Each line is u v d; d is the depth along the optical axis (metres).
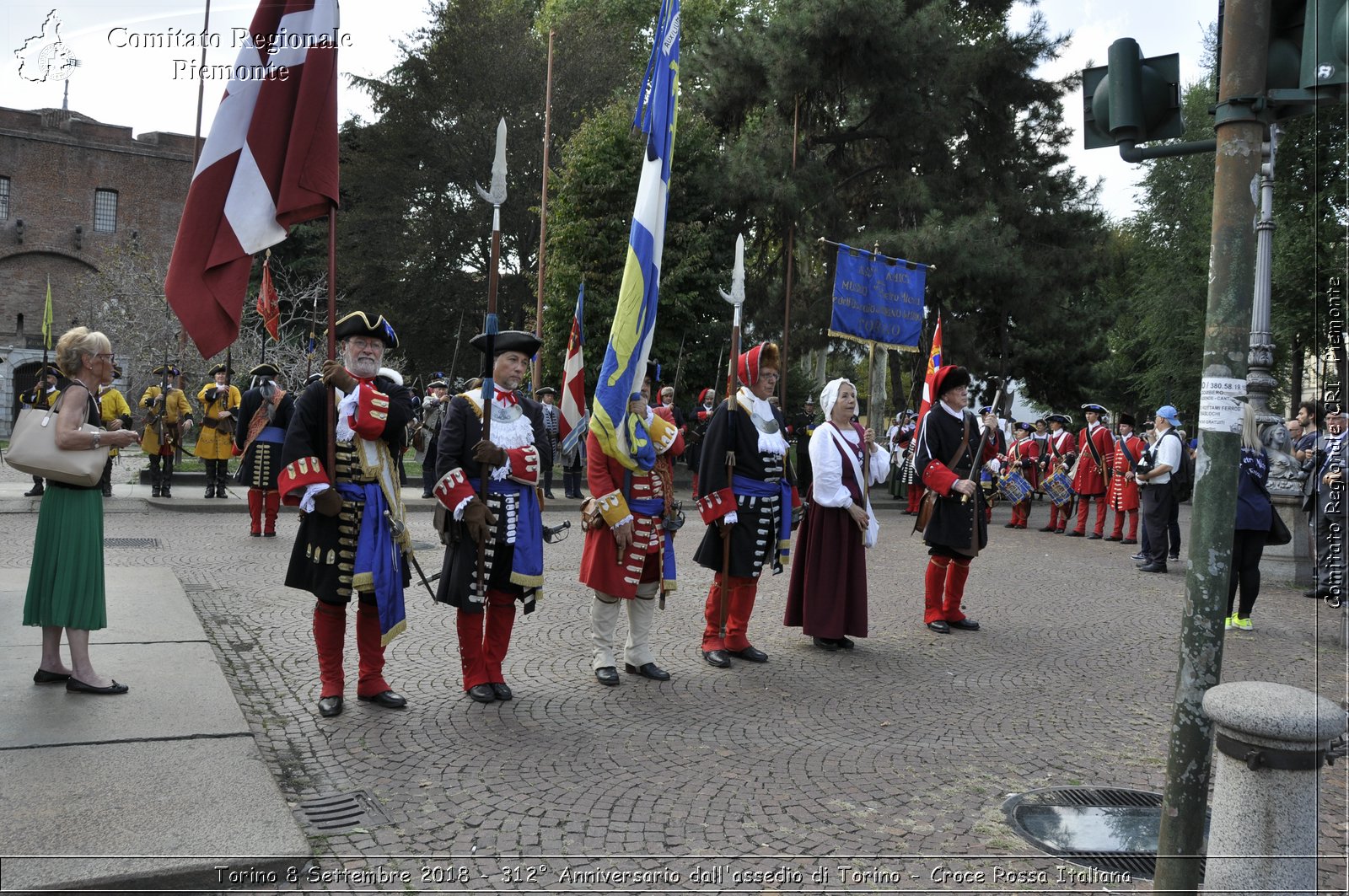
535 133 32.69
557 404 18.36
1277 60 3.11
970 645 7.34
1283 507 10.95
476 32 33.41
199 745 4.24
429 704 5.39
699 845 3.76
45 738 4.25
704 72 22.91
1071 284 24.61
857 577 7.01
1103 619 8.45
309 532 5.09
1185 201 31.77
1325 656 7.25
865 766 4.67
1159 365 33.34
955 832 3.96
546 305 21.70
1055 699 5.92
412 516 13.95
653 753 4.75
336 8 4.93
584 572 5.89
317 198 4.88
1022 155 25.34
